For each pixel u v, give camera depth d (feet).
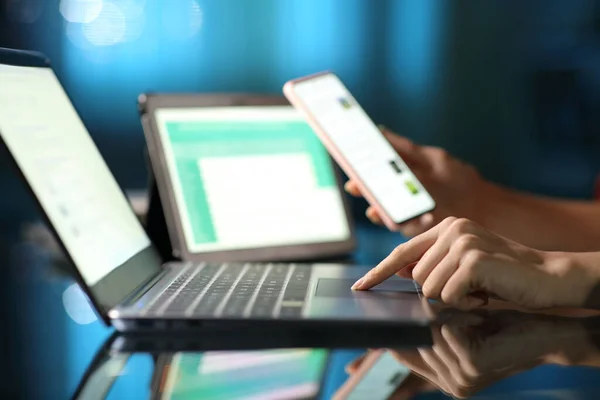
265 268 3.45
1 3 10.82
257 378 1.92
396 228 3.71
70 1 11.10
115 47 11.44
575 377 1.93
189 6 11.60
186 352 2.20
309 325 2.36
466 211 4.33
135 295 2.67
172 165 4.13
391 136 4.37
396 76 12.16
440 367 2.03
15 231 4.61
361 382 1.89
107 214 2.99
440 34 12.10
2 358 2.33
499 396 1.79
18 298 3.25
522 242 4.34
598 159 11.41
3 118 2.46
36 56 3.22
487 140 12.26
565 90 11.75
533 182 11.97
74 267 2.34
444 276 2.51
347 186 4.09
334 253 4.36
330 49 12.02
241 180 4.32
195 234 4.05
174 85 11.72
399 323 2.37
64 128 3.05
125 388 1.89
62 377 2.06
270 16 11.84
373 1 11.99
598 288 2.48
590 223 4.47
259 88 11.96
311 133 4.67
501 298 2.52
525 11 12.00
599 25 11.45
